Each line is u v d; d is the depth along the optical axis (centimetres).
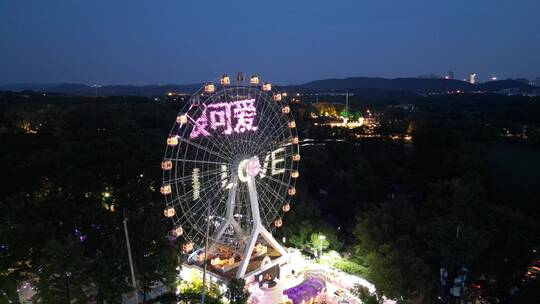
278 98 7512
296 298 5809
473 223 7538
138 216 6888
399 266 5891
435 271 7050
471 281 6988
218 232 6756
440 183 10056
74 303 5541
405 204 8531
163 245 6322
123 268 5722
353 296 6353
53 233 6412
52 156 10775
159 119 16962
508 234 6950
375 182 11788
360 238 7325
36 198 8362
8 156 10588
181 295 6094
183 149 10206
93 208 7412
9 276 5847
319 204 10869
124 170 10706
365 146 16550
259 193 8038
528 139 16712
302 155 13738
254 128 7000
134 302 6219
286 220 8419
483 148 13662
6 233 6112
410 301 5775
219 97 6506
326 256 7606
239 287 5775
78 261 5400
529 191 11369
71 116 16600
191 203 8112
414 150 15688
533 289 6481
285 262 7069
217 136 6544
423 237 7069
